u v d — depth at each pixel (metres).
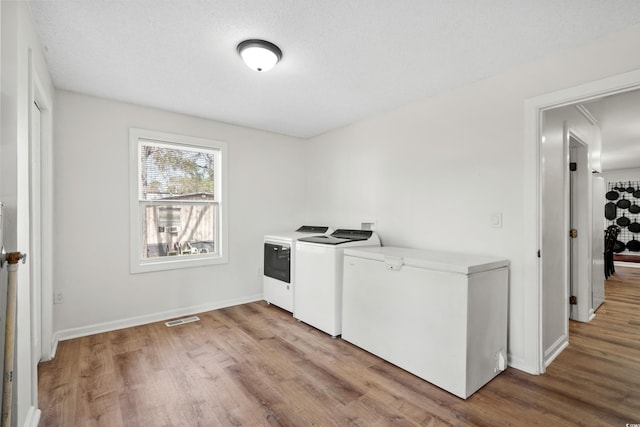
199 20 1.71
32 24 1.67
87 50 2.02
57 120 2.62
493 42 1.92
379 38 1.88
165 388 1.94
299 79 2.46
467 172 2.52
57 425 1.59
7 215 1.34
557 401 1.82
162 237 3.25
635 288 4.70
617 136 4.22
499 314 2.12
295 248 3.27
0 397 1.20
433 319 2.00
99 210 2.82
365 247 3.00
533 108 2.14
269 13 1.64
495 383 2.01
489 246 2.36
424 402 1.81
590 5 1.57
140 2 1.55
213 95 2.79
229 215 3.65
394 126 3.14
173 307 3.24
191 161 3.45
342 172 3.79
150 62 2.18
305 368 2.20
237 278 3.71
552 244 2.43
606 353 2.46
